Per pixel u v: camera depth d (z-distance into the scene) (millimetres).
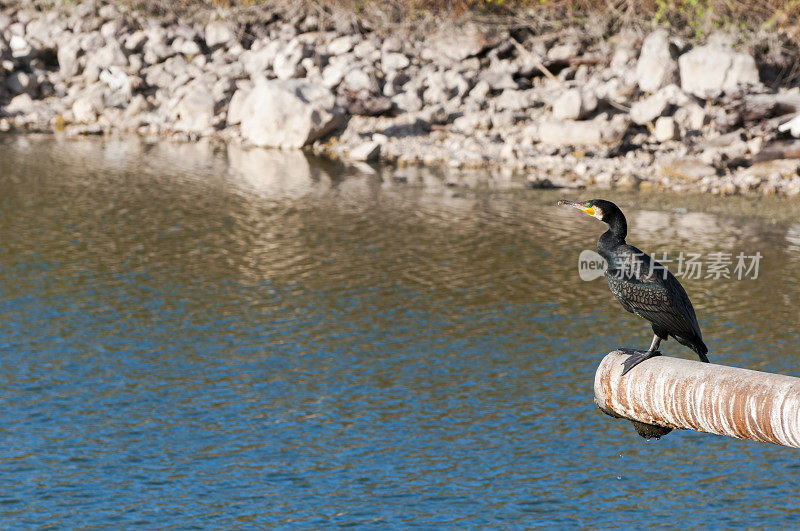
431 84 41438
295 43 42188
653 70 40000
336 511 14117
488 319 21375
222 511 14094
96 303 21984
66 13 46062
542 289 23344
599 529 13688
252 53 43812
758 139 35938
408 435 16344
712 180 33781
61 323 20781
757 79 39156
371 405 17375
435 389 17984
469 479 14992
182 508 14156
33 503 14188
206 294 22688
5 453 15516
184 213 29406
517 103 40438
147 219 28656
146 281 23484
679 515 14070
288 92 39750
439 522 13844
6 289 22672
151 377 18328
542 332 20703
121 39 44438
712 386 7008
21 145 38156
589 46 43875
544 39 43656
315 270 24500
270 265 24844
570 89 39656
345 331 20641
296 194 32000
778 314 21688
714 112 38281
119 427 16438
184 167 35469
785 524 13836
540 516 14039
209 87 42562
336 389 17969
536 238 27453
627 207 30844
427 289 23203
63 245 26016
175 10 46344
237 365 18922
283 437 16219
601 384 7668
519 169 36125
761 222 29219
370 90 40938
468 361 19203
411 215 29672
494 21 44500
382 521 13875
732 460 15711
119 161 36031
